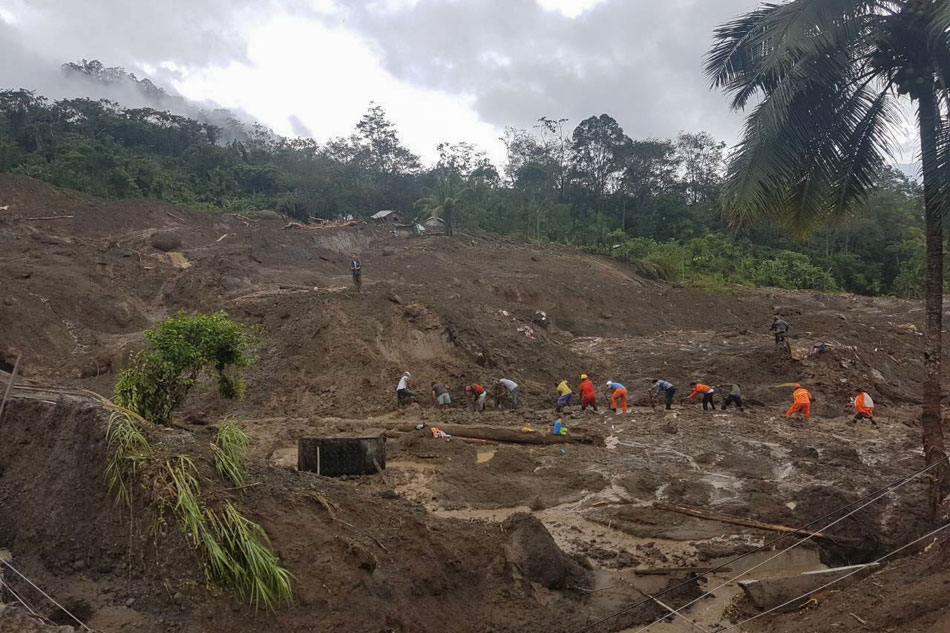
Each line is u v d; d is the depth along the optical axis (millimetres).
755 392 22953
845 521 11125
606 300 37406
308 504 8234
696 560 10328
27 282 27641
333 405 19688
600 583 9523
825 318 35188
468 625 7879
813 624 7555
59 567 6992
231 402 19547
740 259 56500
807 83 10086
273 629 6559
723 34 10984
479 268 41656
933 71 10266
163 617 6387
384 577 7590
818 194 11531
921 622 6832
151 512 7043
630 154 70938
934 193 10250
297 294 26562
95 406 8312
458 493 12648
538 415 18906
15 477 8148
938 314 10953
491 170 72500
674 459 15055
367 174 75250
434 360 22203
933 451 10930
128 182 49594
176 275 32906
